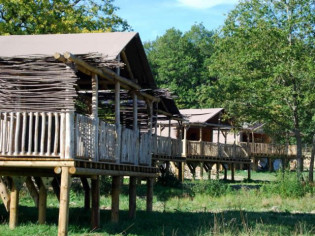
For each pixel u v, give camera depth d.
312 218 20.50
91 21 35.69
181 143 34.38
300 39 32.28
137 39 17.05
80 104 21.70
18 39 16.12
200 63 76.38
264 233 15.63
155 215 19.31
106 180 26.67
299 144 33.44
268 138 56.94
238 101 34.97
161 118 31.00
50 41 15.95
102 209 20.72
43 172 14.41
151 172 19.86
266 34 31.64
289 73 31.81
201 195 27.56
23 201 21.77
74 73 13.16
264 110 34.12
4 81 13.55
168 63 73.88
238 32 32.25
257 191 28.94
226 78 34.28
